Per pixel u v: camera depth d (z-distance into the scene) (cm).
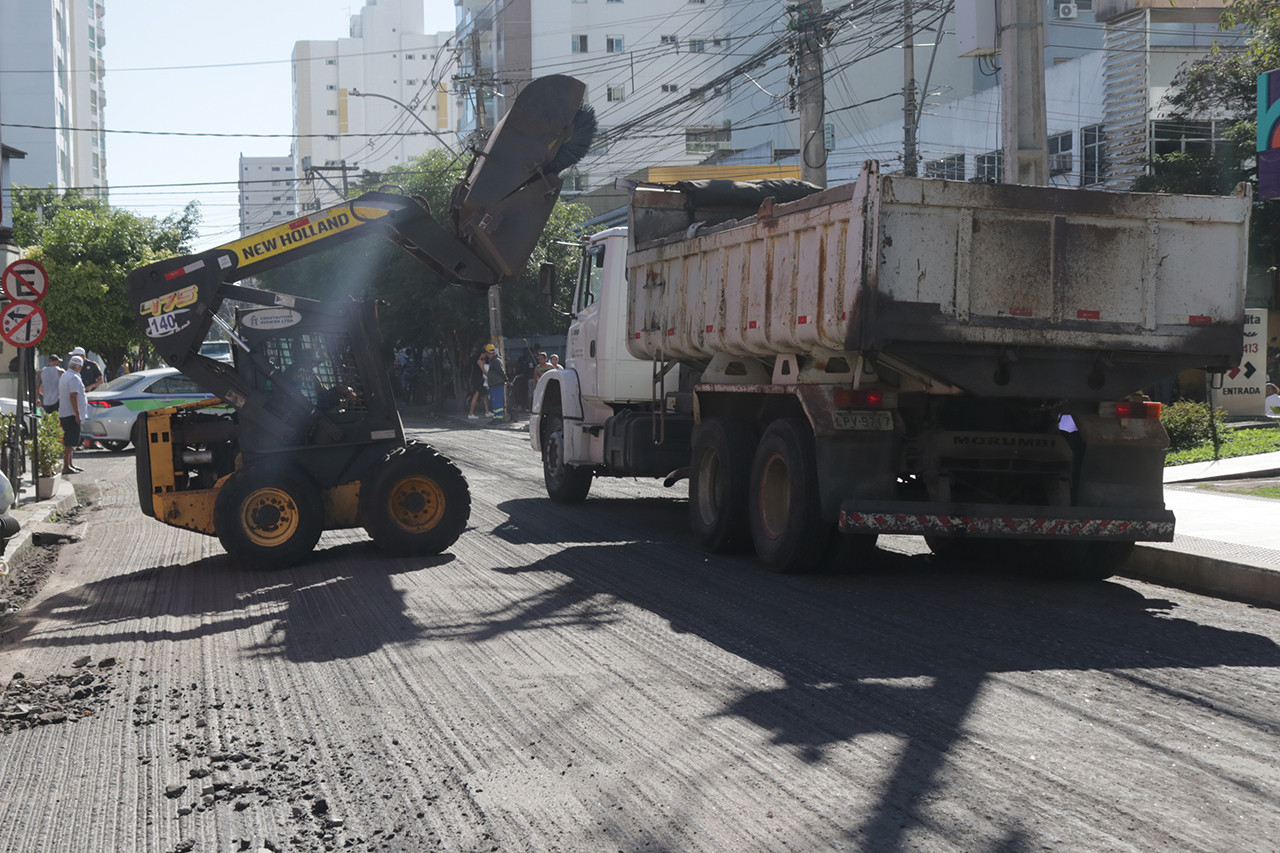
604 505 1502
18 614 886
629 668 668
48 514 1412
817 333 898
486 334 4184
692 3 8688
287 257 1077
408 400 5162
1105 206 854
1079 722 554
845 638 734
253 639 771
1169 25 3694
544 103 1084
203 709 608
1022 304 850
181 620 841
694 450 1133
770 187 1302
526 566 1024
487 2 8862
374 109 15300
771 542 978
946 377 855
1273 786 469
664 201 1280
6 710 612
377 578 981
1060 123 3756
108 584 1009
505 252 1084
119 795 486
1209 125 3269
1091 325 861
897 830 427
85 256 4469
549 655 704
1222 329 882
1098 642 719
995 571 1002
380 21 15325
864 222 826
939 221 834
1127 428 918
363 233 1087
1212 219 870
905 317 832
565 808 458
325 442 1071
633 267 1291
